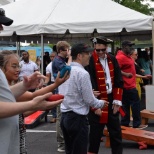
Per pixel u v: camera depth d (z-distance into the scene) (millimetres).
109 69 5852
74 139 4992
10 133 2562
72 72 4973
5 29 12961
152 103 10727
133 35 18188
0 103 2418
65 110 5031
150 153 7258
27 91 3117
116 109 5883
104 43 5812
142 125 9797
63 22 12586
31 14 13398
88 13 12875
